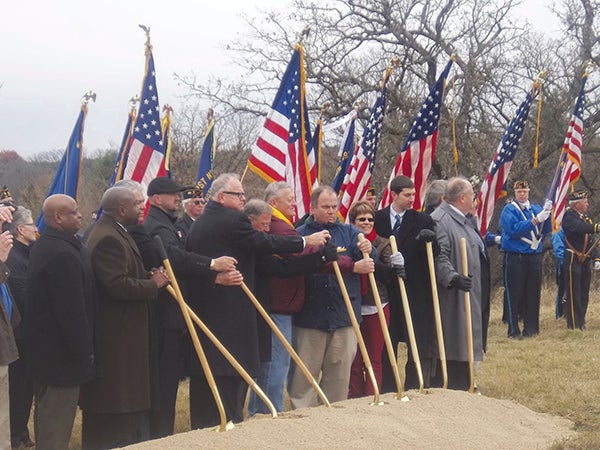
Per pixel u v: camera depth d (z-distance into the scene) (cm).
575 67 2320
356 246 725
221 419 566
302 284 697
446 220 755
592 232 1205
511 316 1183
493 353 1020
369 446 550
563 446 594
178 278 635
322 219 721
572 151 1141
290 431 559
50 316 573
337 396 712
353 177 920
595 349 1028
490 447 589
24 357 706
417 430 594
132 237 625
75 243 585
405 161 937
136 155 853
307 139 901
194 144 2961
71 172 881
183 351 734
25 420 716
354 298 714
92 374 581
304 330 707
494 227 2294
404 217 750
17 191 2512
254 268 664
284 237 652
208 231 647
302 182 874
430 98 931
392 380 777
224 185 653
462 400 676
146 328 610
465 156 2225
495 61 2277
